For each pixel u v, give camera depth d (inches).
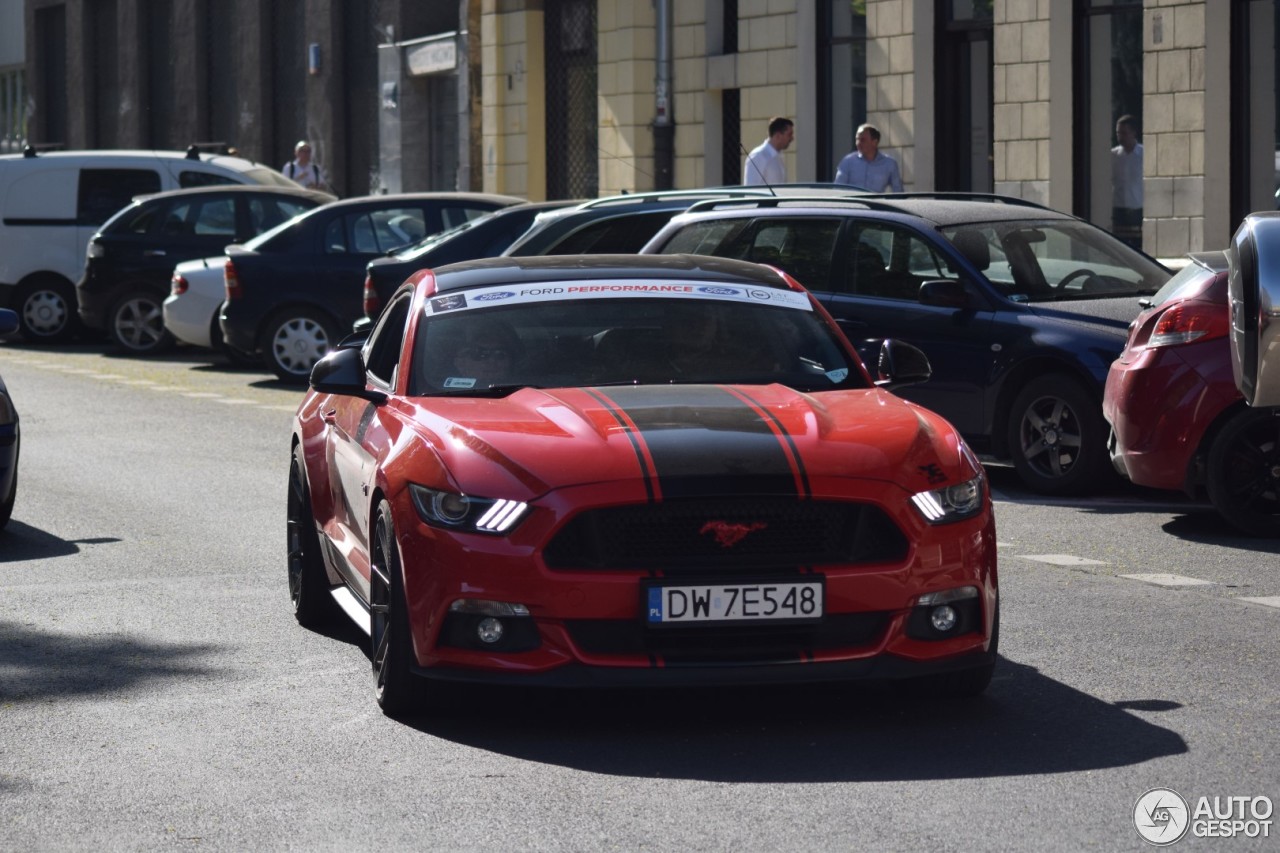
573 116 1360.7
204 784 254.8
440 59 1491.1
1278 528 443.2
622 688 306.7
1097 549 431.2
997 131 954.1
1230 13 840.3
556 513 270.4
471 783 253.3
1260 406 406.9
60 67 2146.9
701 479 270.8
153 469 591.5
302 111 1759.4
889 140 1032.2
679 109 1205.7
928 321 527.8
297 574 369.7
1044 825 229.3
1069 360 500.7
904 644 274.7
